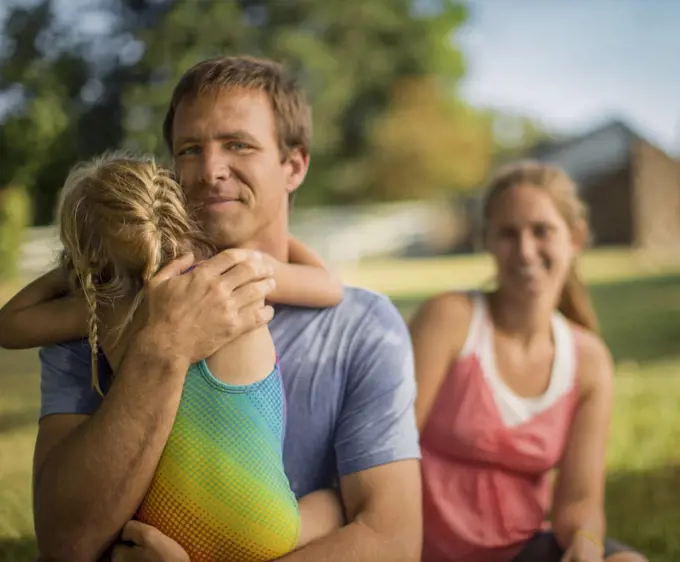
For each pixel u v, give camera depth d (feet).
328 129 115.03
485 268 66.80
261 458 5.65
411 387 6.56
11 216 52.54
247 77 6.59
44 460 5.60
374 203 124.57
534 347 8.33
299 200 115.14
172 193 6.07
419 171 124.36
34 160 90.94
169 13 103.81
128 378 5.37
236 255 5.73
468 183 128.16
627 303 39.09
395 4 126.21
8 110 94.22
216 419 5.60
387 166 124.16
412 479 6.29
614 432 16.72
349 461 6.24
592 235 9.35
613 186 85.71
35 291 6.35
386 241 93.71
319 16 116.98
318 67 111.14
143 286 5.75
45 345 6.17
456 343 8.27
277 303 6.55
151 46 102.32
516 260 8.30
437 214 94.12
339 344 6.45
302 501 6.17
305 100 7.00
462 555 7.86
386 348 6.48
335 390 6.38
